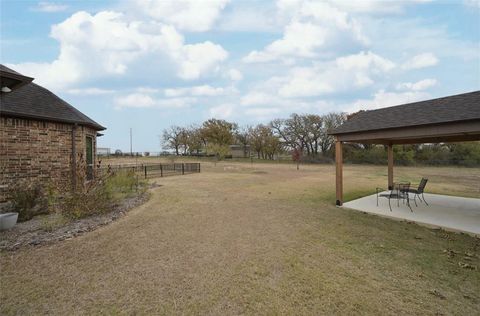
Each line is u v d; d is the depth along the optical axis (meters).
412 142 10.24
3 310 2.65
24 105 7.11
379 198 8.91
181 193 9.89
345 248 4.38
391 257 4.02
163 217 6.30
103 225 5.58
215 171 21.78
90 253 4.08
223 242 4.64
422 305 2.77
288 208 7.42
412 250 4.30
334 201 8.51
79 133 8.62
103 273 3.44
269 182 13.84
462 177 16.64
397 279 3.33
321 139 38.38
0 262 3.72
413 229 5.46
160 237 4.86
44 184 6.94
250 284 3.19
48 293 2.96
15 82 4.75
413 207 7.46
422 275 3.43
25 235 4.74
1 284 3.14
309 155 37.34
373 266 3.70
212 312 2.65
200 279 3.31
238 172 20.75
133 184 10.10
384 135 6.77
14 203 5.77
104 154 53.69
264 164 32.41
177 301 2.83
